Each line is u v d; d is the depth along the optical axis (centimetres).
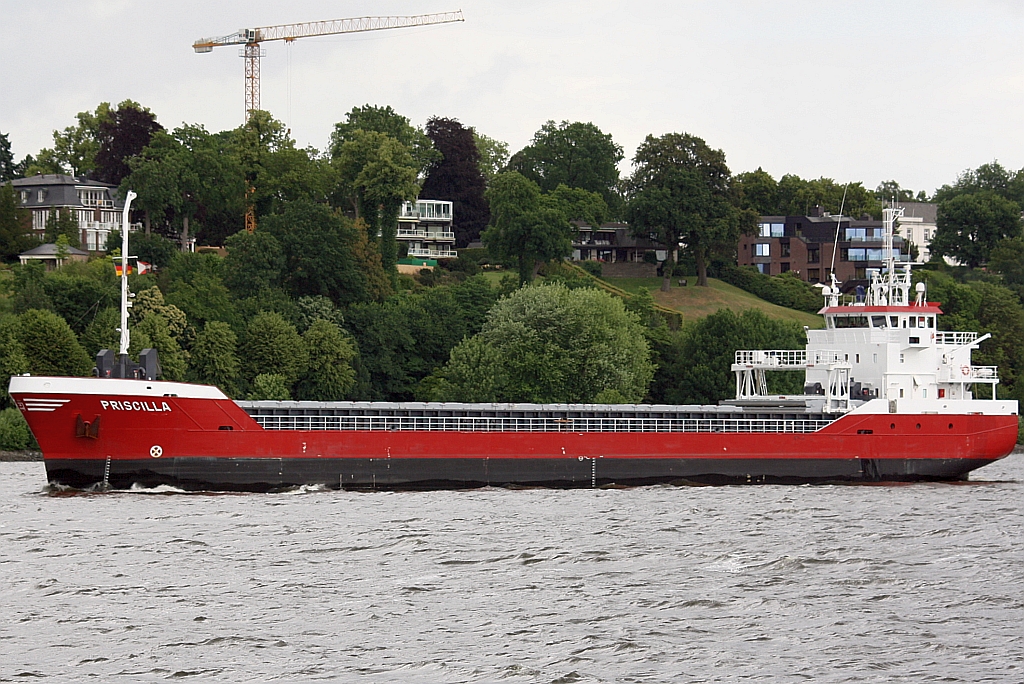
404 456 19388
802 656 10400
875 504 18362
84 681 9650
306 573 13100
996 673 9994
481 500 18338
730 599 12169
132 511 16738
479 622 11294
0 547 14238
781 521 16600
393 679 9788
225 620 11275
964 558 14175
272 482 18850
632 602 12038
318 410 19975
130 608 11650
